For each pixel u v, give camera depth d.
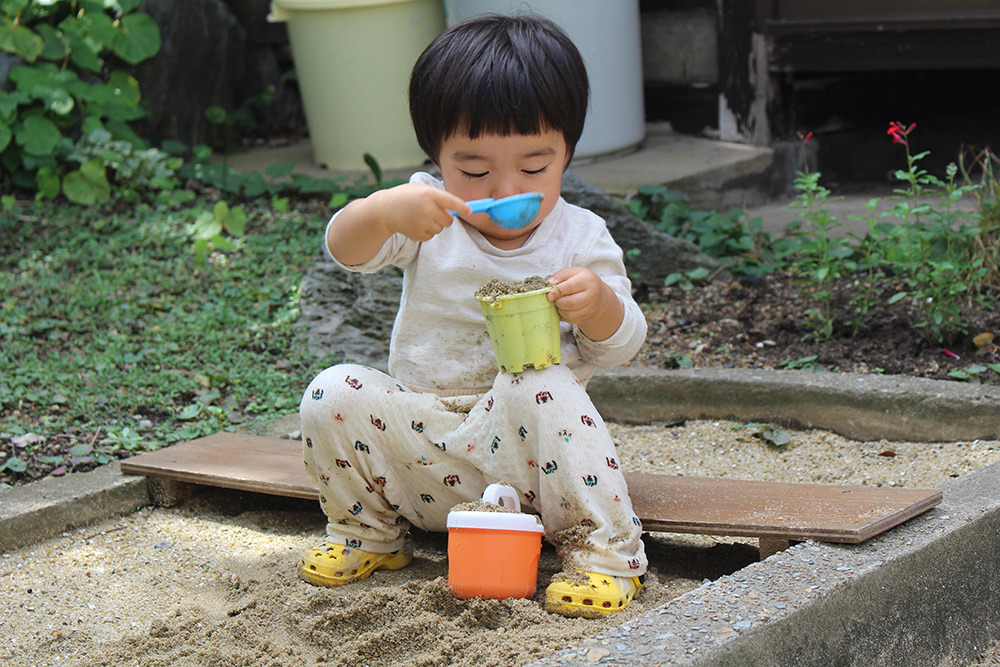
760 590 2.12
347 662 2.19
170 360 4.21
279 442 3.38
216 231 5.49
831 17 6.34
